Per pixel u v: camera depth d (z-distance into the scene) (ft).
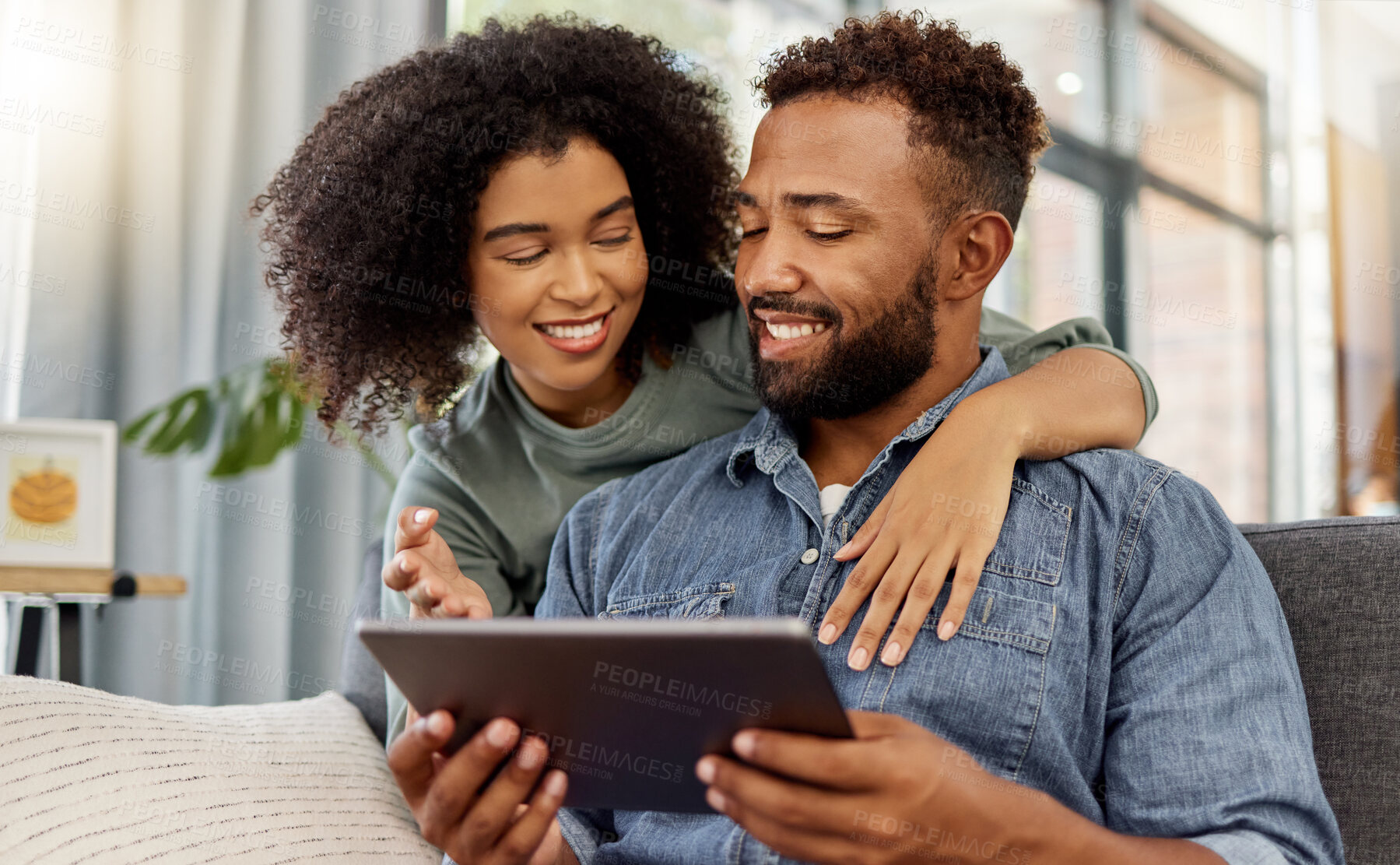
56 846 2.79
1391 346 13.99
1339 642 3.12
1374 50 14.15
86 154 7.85
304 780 3.46
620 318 3.97
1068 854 2.32
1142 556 2.99
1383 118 14.10
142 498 7.95
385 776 3.76
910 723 2.33
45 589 5.80
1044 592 2.95
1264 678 2.73
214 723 3.54
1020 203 3.47
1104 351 3.83
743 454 3.54
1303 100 14.66
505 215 3.76
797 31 12.16
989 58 3.38
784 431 3.44
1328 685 3.10
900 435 3.28
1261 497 14.52
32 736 2.99
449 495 4.35
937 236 3.22
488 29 4.26
